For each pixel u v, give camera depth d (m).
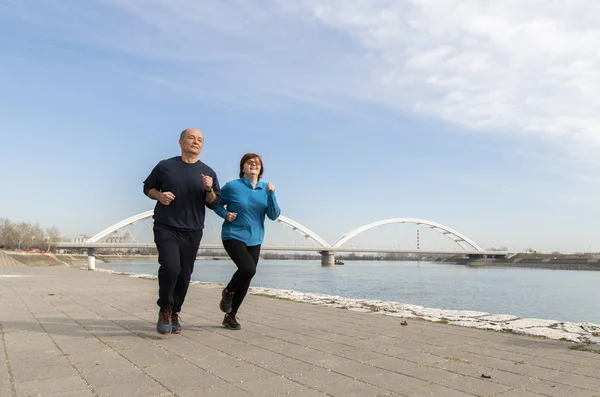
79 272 23.02
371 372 3.38
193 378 3.15
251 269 5.02
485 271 88.88
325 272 68.44
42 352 3.95
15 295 9.59
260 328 5.42
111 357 3.78
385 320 6.20
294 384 3.03
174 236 4.78
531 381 3.17
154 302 8.29
